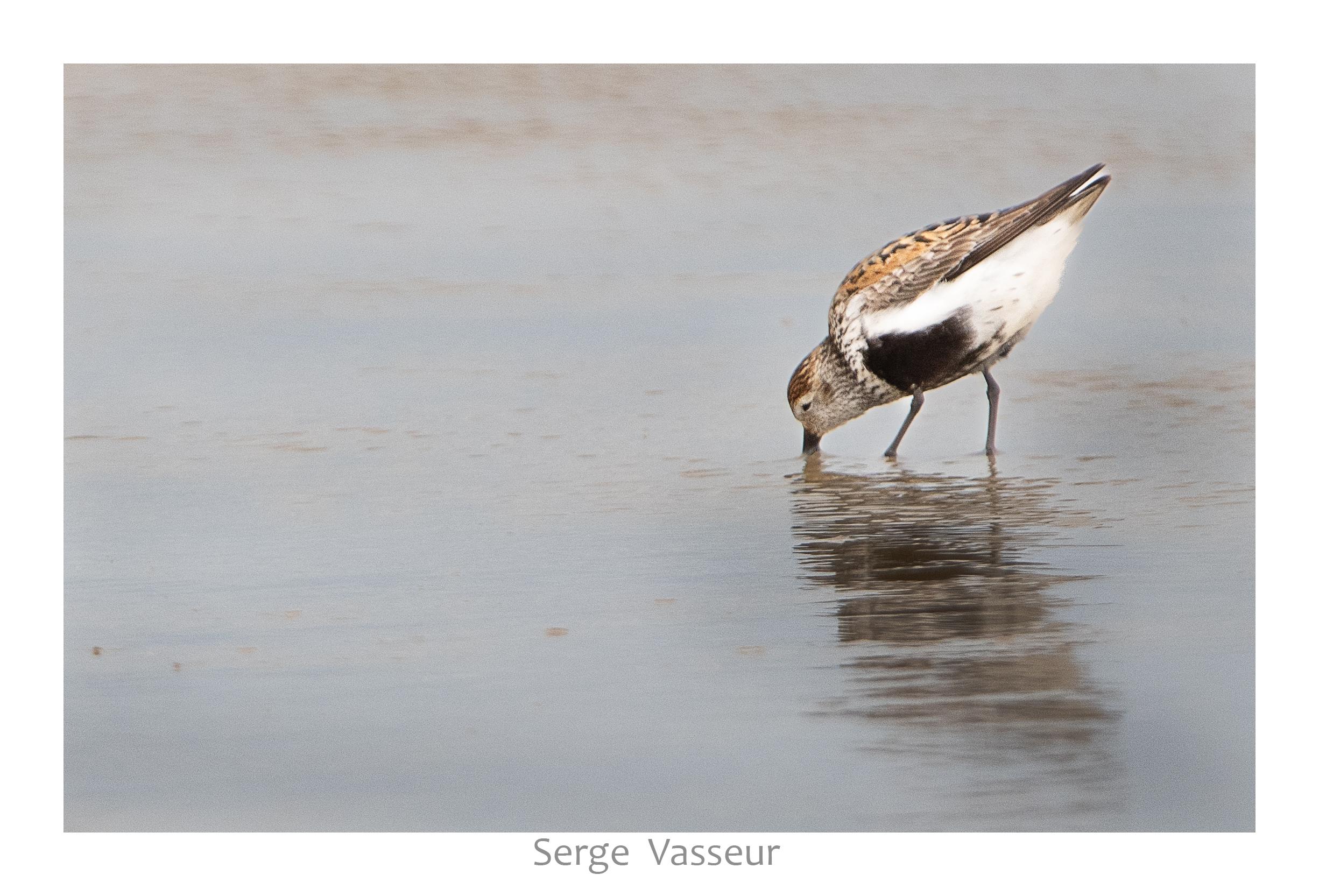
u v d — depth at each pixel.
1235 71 25.86
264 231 19.52
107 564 9.74
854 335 12.49
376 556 9.92
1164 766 6.80
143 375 14.48
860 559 9.72
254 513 10.84
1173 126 23.61
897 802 6.51
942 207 20.20
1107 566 9.45
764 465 12.20
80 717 7.43
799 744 6.98
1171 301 16.52
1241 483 11.30
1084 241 18.62
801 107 24.61
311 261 18.47
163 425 13.05
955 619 8.55
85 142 22.17
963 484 11.52
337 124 23.39
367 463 12.12
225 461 12.12
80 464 11.98
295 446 12.54
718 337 15.89
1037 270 12.08
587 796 6.62
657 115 24.20
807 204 20.55
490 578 9.46
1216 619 8.48
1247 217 19.58
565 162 22.39
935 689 7.57
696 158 22.58
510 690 7.66
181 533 10.38
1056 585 9.11
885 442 12.94
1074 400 13.70
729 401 14.01
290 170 21.69
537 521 10.69
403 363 15.01
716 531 10.42
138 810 6.63
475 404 13.78
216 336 15.79
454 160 22.31
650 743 7.05
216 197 20.67
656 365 15.02
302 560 9.85
